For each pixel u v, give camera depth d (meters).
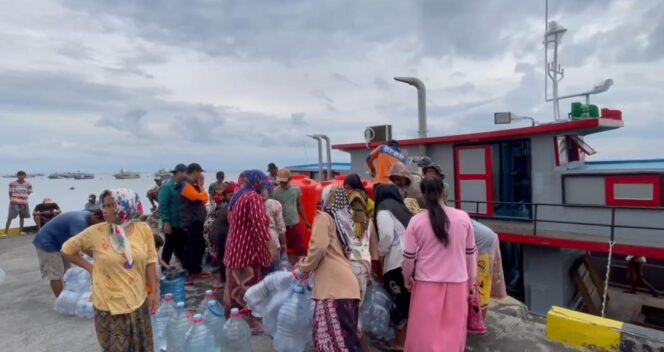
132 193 3.27
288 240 6.50
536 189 8.89
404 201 4.41
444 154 10.30
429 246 3.30
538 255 8.09
